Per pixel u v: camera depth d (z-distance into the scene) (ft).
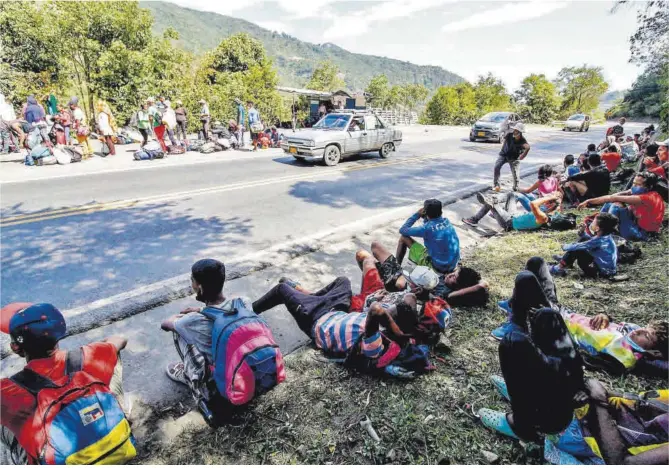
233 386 8.34
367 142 44.19
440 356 11.09
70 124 39.42
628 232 18.63
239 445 8.25
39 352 6.65
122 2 55.52
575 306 13.23
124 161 38.83
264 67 80.07
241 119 51.31
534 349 7.40
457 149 58.49
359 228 21.89
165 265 16.43
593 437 7.39
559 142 75.25
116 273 15.55
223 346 8.52
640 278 14.92
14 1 50.29
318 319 11.07
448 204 27.78
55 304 13.16
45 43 50.75
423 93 241.14
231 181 31.68
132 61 53.83
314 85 201.16
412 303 10.59
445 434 8.55
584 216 23.86
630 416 7.34
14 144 40.55
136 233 19.76
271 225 21.84
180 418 8.83
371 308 9.67
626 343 9.93
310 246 19.02
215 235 20.01
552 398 7.30
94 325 12.09
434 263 14.92
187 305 13.58
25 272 15.33
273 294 11.61
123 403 8.50
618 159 34.65
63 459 6.56
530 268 11.85
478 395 9.66
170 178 31.99
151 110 40.93
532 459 7.97
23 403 6.48
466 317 13.08
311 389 9.83
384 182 33.68
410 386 9.96
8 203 23.68
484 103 153.17
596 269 15.31
